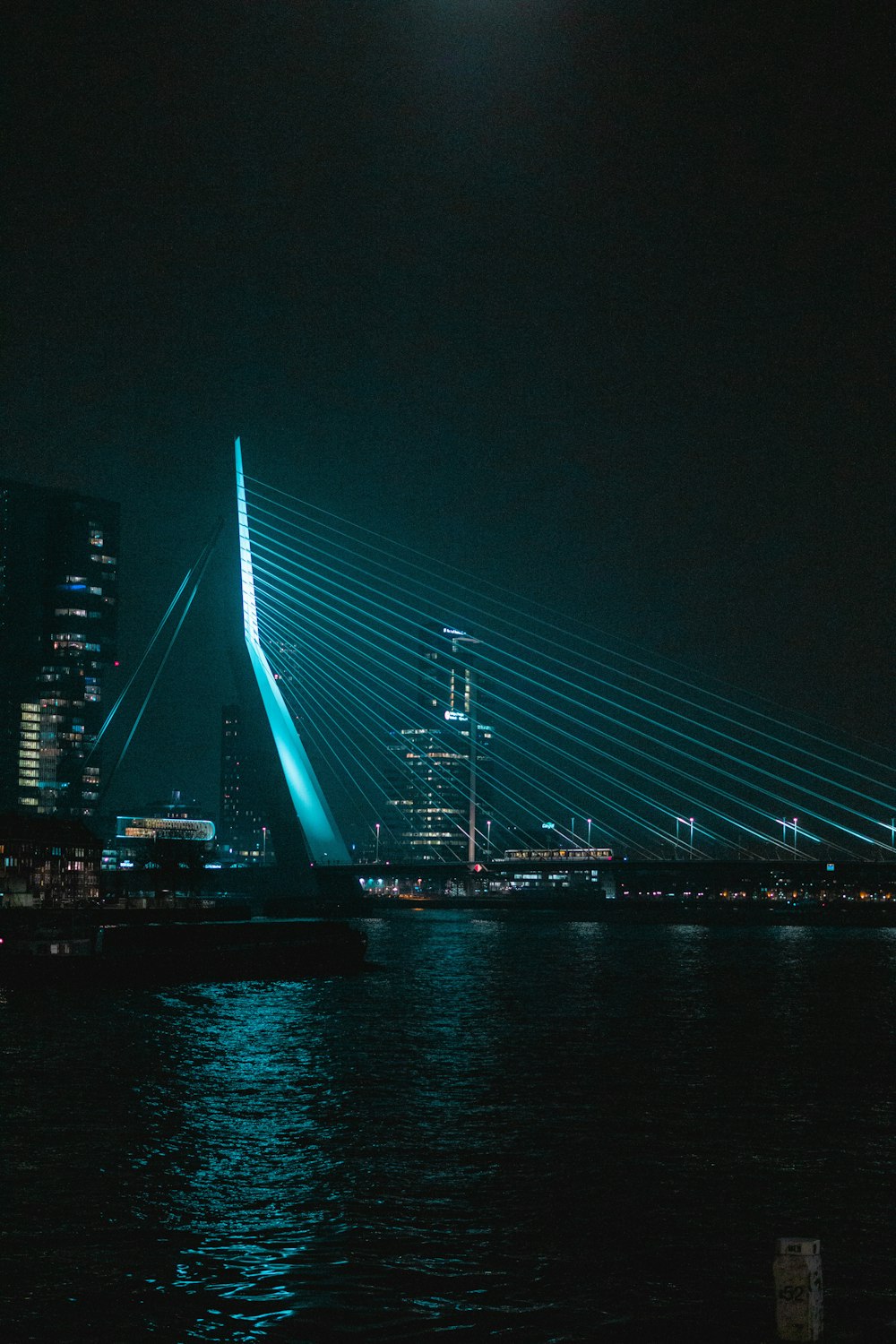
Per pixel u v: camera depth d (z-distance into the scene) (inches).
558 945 6156.5
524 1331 869.8
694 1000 3324.3
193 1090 1872.5
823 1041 2434.8
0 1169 1350.9
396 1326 878.4
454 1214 1167.0
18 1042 2439.7
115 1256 1039.6
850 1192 1246.9
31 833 6604.3
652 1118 1632.6
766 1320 890.7
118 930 4271.7
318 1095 1819.6
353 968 4542.3
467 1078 1973.4
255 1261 1027.9
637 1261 1027.3
